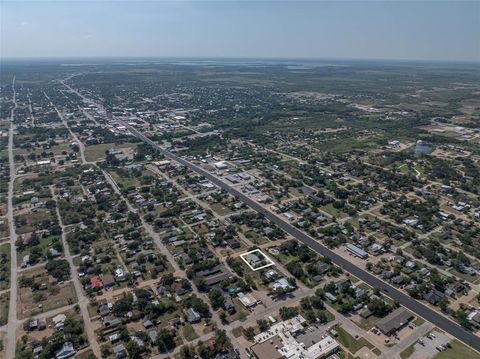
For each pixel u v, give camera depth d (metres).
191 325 130.38
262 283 153.75
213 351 117.12
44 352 117.38
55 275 158.25
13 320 134.12
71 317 133.50
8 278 158.50
